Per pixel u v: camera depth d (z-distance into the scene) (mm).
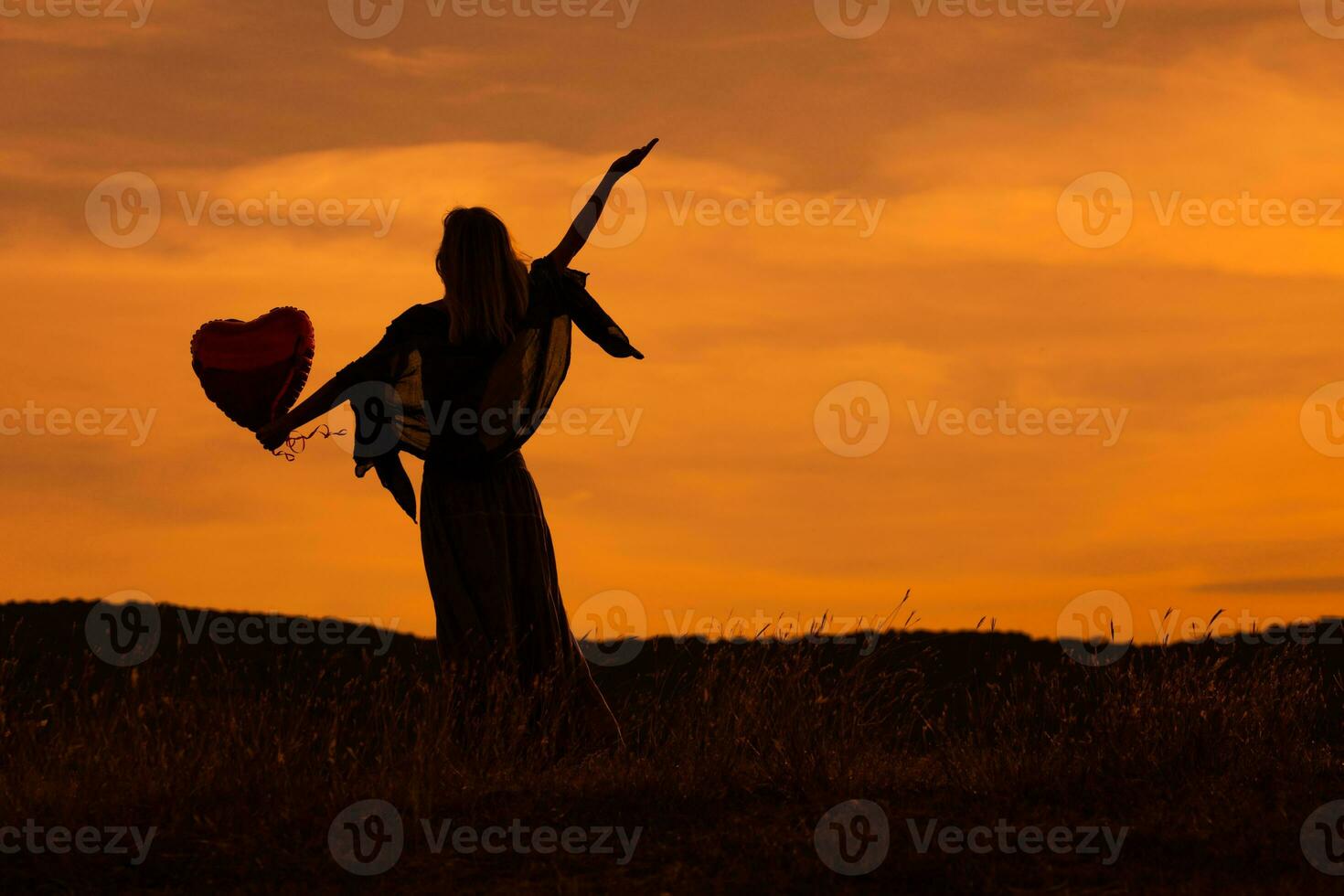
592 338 14250
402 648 15812
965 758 13680
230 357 14258
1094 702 14508
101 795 12312
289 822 11828
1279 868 10938
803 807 12477
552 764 13547
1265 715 14172
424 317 13906
